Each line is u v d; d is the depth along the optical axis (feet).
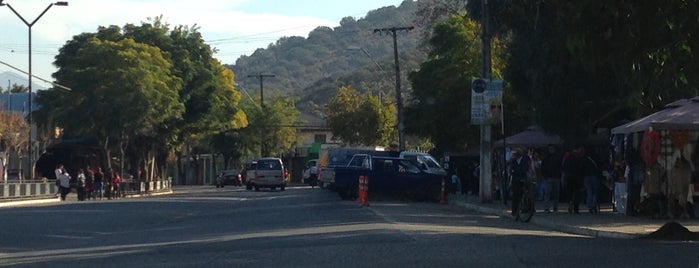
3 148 198.70
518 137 111.75
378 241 53.72
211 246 53.47
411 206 105.50
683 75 53.62
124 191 178.91
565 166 82.69
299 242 54.34
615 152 84.84
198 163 319.27
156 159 230.89
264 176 183.42
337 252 47.93
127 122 180.14
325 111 333.01
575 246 51.08
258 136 305.53
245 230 67.36
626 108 96.94
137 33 207.31
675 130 67.36
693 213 73.41
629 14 48.78
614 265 41.47
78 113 179.63
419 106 159.02
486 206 100.27
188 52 213.46
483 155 107.34
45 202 139.64
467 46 149.18
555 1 49.21
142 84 179.73
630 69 53.36
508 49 104.42
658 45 50.37
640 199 77.36
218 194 160.04
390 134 276.82
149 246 55.57
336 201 116.78
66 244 61.57
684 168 70.90
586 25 48.78
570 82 95.45
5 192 136.56
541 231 68.23
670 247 50.29
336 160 161.58
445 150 159.63
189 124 216.95
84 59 181.06
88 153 216.95
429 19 131.44
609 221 71.72
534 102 100.83
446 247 50.06
